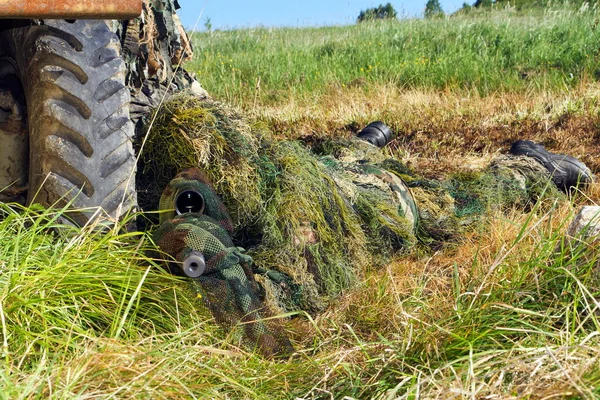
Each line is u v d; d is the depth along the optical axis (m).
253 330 2.48
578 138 6.63
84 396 1.82
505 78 10.98
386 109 8.76
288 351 2.54
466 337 2.29
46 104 2.72
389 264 3.46
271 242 2.95
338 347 2.53
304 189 3.06
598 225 2.75
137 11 2.67
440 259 3.64
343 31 19.20
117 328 2.33
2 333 2.11
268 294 2.72
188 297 2.53
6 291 2.18
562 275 2.54
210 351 2.22
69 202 2.65
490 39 13.75
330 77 12.03
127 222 2.83
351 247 3.22
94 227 2.71
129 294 2.42
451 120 7.87
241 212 2.97
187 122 3.02
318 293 3.00
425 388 2.03
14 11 2.47
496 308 2.46
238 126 3.09
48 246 2.58
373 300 2.94
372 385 2.16
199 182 2.72
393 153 6.28
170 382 2.02
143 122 3.32
